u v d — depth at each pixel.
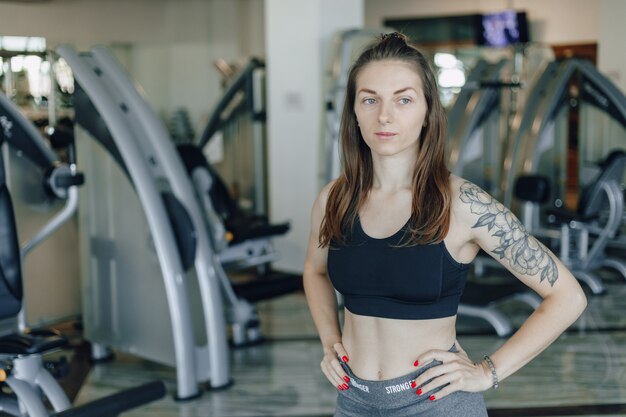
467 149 5.81
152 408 3.24
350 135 1.48
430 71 1.39
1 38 6.15
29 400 2.31
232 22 8.20
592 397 3.28
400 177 1.42
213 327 3.42
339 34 5.05
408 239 1.35
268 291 4.29
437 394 1.36
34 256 4.23
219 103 6.25
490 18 9.38
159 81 8.23
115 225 3.56
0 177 2.49
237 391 3.43
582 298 1.36
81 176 3.12
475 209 1.35
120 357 3.96
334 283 1.47
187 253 3.31
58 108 3.89
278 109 5.70
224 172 6.54
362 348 1.44
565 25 9.38
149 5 8.01
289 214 5.74
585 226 5.14
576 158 9.40
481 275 5.63
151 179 3.27
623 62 7.46
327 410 3.18
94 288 3.78
